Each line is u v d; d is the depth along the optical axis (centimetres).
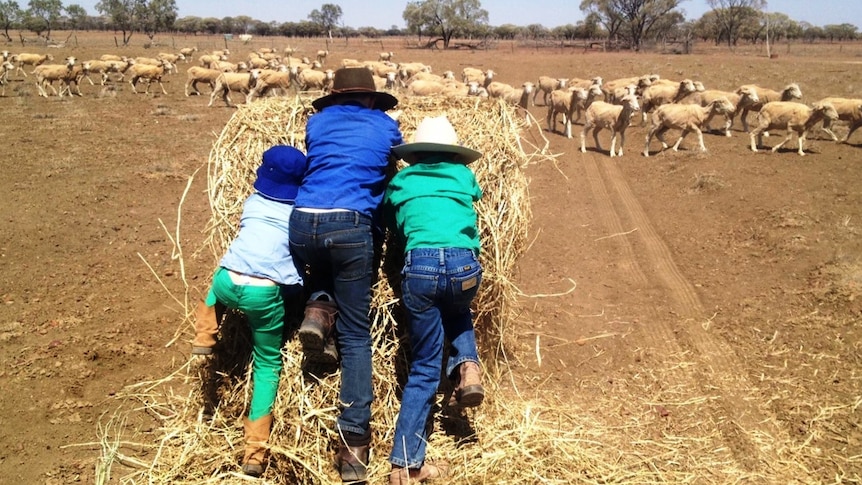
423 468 365
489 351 472
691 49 5206
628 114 1312
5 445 411
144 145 1343
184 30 9500
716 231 843
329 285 379
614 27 6494
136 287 652
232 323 411
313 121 388
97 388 479
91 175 1077
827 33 8756
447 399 423
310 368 388
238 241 365
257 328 363
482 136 488
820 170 1103
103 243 770
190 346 541
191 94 2391
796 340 546
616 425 442
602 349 550
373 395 394
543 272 724
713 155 1270
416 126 500
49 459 401
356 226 351
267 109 484
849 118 1335
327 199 352
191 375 479
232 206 438
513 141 498
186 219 865
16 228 805
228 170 448
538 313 618
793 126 1264
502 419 428
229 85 2081
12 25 6084
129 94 2316
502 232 457
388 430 394
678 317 608
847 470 395
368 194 366
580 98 1559
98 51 4000
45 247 750
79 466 396
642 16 5981
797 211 860
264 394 367
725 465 402
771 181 1035
